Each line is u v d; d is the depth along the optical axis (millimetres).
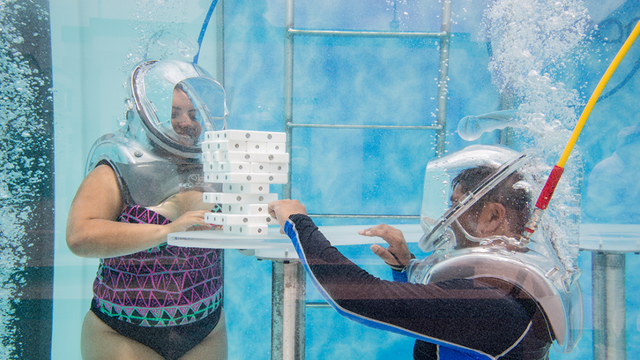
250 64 1652
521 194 763
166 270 1083
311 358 1913
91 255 992
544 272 709
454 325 673
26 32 1263
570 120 1447
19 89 1273
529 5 1478
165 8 1479
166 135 1129
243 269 1805
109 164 1081
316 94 1728
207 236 987
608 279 1162
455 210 771
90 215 999
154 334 1093
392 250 1052
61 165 1348
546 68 1488
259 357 1831
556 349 754
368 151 1805
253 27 1606
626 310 1229
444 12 1601
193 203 1177
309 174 1806
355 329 1893
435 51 1677
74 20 1344
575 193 954
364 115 1763
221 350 1250
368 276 747
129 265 1063
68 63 1354
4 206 1255
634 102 1421
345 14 1605
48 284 1276
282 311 1014
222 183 1180
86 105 1391
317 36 1647
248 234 998
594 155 1463
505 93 1578
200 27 1558
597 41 1429
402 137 1786
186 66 1257
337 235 1101
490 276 703
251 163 1023
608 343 1183
